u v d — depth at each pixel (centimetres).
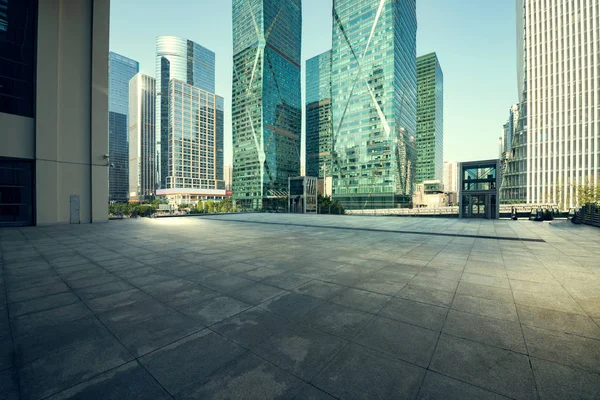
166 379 300
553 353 342
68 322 449
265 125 13800
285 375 305
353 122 11244
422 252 1044
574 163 8194
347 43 11550
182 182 18312
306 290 601
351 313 475
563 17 8550
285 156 15188
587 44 8150
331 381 294
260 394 274
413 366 319
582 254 996
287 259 927
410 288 611
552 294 564
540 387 279
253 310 493
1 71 2081
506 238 1402
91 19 2544
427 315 464
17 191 2195
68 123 2403
